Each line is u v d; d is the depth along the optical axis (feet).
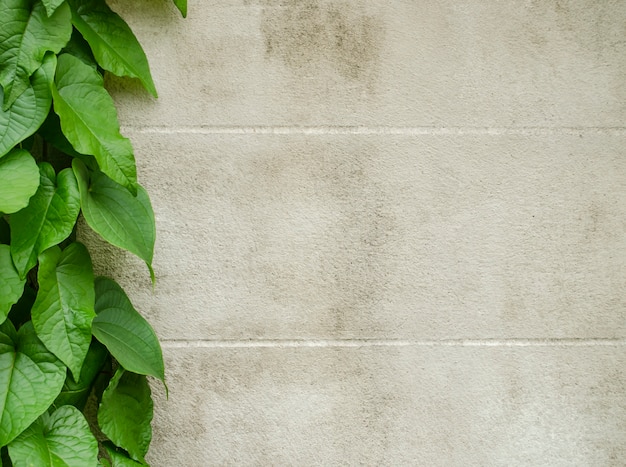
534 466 5.16
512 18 5.12
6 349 4.12
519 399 5.16
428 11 5.11
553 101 5.14
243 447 5.11
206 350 5.10
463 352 5.15
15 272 4.06
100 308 4.66
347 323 5.12
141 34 5.02
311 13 5.08
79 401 4.67
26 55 4.08
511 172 5.14
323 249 5.12
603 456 5.13
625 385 5.13
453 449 5.16
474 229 5.14
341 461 5.13
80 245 4.35
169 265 5.07
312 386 5.12
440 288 5.14
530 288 5.15
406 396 5.14
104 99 4.40
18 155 4.10
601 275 5.15
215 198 5.08
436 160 5.13
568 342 5.14
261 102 5.09
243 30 5.07
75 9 4.53
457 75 5.13
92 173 4.60
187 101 5.06
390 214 5.12
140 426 4.76
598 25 5.13
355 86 5.11
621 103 5.15
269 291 5.11
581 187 5.15
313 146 5.11
